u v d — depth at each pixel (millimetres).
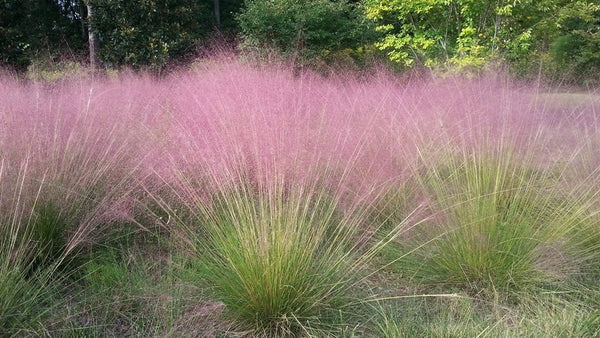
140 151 3443
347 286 2533
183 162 3027
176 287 2531
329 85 4562
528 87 4070
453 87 4121
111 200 2938
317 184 2895
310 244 2381
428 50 8555
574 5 8555
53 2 11617
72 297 2535
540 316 2424
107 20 10820
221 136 2859
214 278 2488
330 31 12180
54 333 2219
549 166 3371
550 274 2725
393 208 3230
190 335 2236
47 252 2686
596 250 3014
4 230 2496
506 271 2711
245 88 3422
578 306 2592
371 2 9055
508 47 7879
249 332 2316
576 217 2930
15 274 2213
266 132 2711
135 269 2789
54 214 2762
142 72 7625
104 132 3480
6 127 2979
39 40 10562
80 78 5312
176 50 10891
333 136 3252
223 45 6215
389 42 8719
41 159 2838
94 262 2797
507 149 3252
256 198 2602
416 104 4121
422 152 3369
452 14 8547
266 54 8109
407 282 2885
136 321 2348
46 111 3312
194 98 3752
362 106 3887
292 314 2268
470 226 2785
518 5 7848
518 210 2945
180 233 2912
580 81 4320
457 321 2453
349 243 2893
